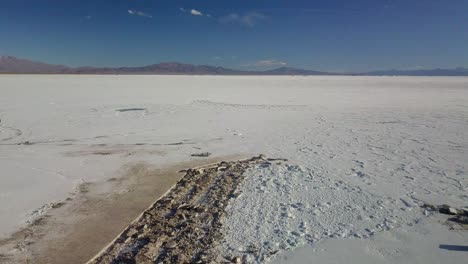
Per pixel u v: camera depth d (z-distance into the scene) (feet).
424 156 27.68
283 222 16.15
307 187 20.58
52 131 39.14
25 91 89.10
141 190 20.39
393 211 17.24
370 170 23.91
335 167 24.61
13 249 13.88
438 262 12.82
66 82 137.69
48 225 15.93
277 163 25.66
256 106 64.03
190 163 26.18
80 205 18.20
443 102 73.97
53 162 26.35
